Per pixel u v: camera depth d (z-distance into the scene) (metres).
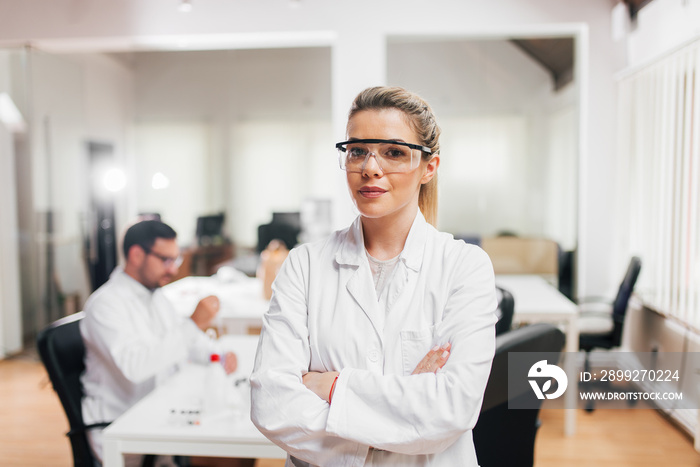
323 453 0.89
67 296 5.10
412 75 6.51
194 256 6.14
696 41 2.81
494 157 6.47
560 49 5.66
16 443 2.85
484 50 6.41
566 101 6.07
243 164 7.45
